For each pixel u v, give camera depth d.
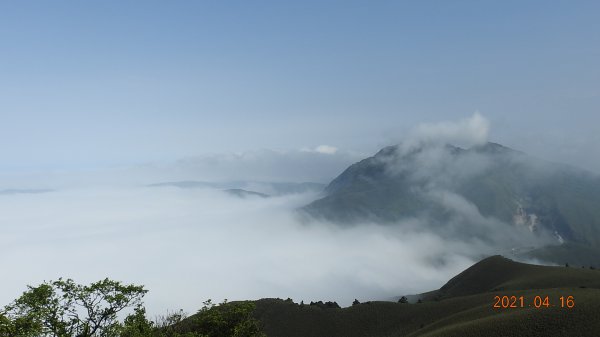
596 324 74.88
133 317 40.44
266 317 130.75
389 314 129.38
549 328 78.38
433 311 123.19
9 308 32.59
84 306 37.22
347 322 127.00
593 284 126.88
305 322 128.00
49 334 34.59
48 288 35.12
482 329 85.44
